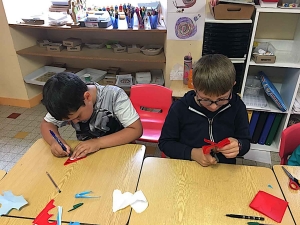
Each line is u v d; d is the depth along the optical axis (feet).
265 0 5.93
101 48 9.21
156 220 2.80
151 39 9.20
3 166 6.88
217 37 6.45
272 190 3.17
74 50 8.94
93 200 3.04
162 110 6.08
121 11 8.77
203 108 4.01
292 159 4.39
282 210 2.89
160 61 7.95
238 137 4.10
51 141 3.97
